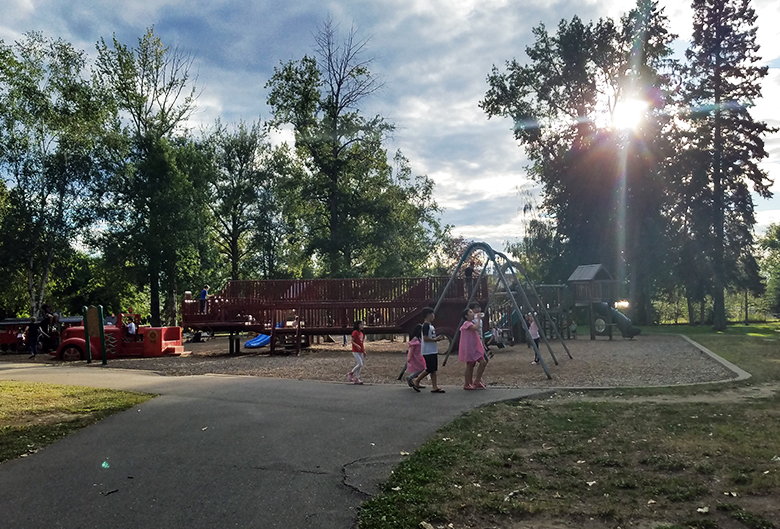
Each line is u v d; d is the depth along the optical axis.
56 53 26.39
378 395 10.70
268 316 23.38
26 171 36.81
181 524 4.81
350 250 41.84
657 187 40.94
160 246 38.69
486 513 5.01
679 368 15.06
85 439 7.57
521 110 44.78
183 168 40.47
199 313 23.09
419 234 50.09
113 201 39.66
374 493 5.49
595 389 11.27
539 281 47.47
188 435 7.71
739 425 7.91
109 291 47.72
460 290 23.48
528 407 9.48
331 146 40.91
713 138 42.00
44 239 37.59
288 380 12.96
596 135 42.62
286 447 7.07
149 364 18.67
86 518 4.95
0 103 22.98
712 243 41.28
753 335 30.69
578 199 43.31
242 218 50.50
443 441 7.26
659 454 6.54
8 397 10.65
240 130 50.09
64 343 21.38
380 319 23.78
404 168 49.41
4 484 5.82
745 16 41.50
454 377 14.02
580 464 6.31
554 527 4.73
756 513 4.87
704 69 42.66
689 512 4.95
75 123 25.05
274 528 4.72
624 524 4.75
